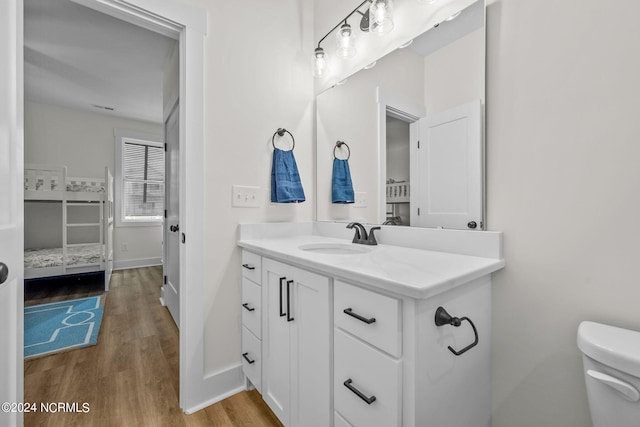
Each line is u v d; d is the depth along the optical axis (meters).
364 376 0.79
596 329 0.76
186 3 1.38
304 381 1.05
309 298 1.02
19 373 0.91
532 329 0.94
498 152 1.02
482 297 0.97
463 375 0.88
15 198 0.82
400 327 0.71
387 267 0.86
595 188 0.82
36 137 3.95
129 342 2.05
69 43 2.55
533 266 0.94
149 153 4.88
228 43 1.52
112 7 1.24
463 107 1.11
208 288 1.44
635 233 0.76
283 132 1.73
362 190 1.56
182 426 1.26
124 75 3.15
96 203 4.04
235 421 1.29
